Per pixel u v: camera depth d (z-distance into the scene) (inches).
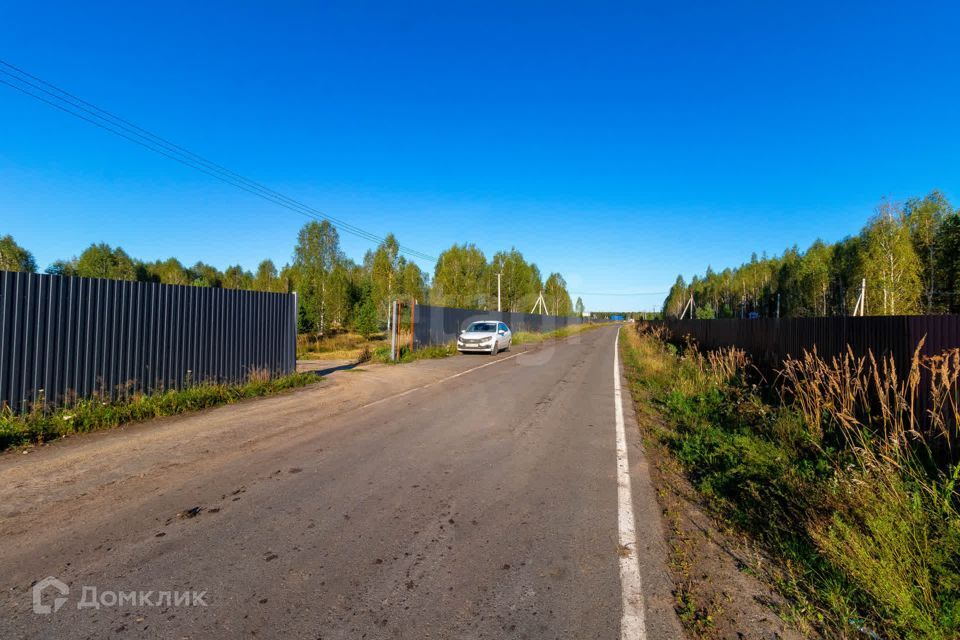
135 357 294.2
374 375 483.8
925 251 1413.6
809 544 120.3
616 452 212.2
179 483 166.4
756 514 142.2
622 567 113.2
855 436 197.2
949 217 1354.6
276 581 105.3
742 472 172.2
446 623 91.2
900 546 110.5
